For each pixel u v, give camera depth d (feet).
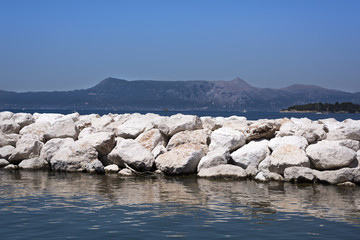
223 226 32.60
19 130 81.76
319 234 30.66
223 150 60.70
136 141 65.92
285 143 61.52
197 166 61.21
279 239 29.55
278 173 56.75
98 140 66.23
